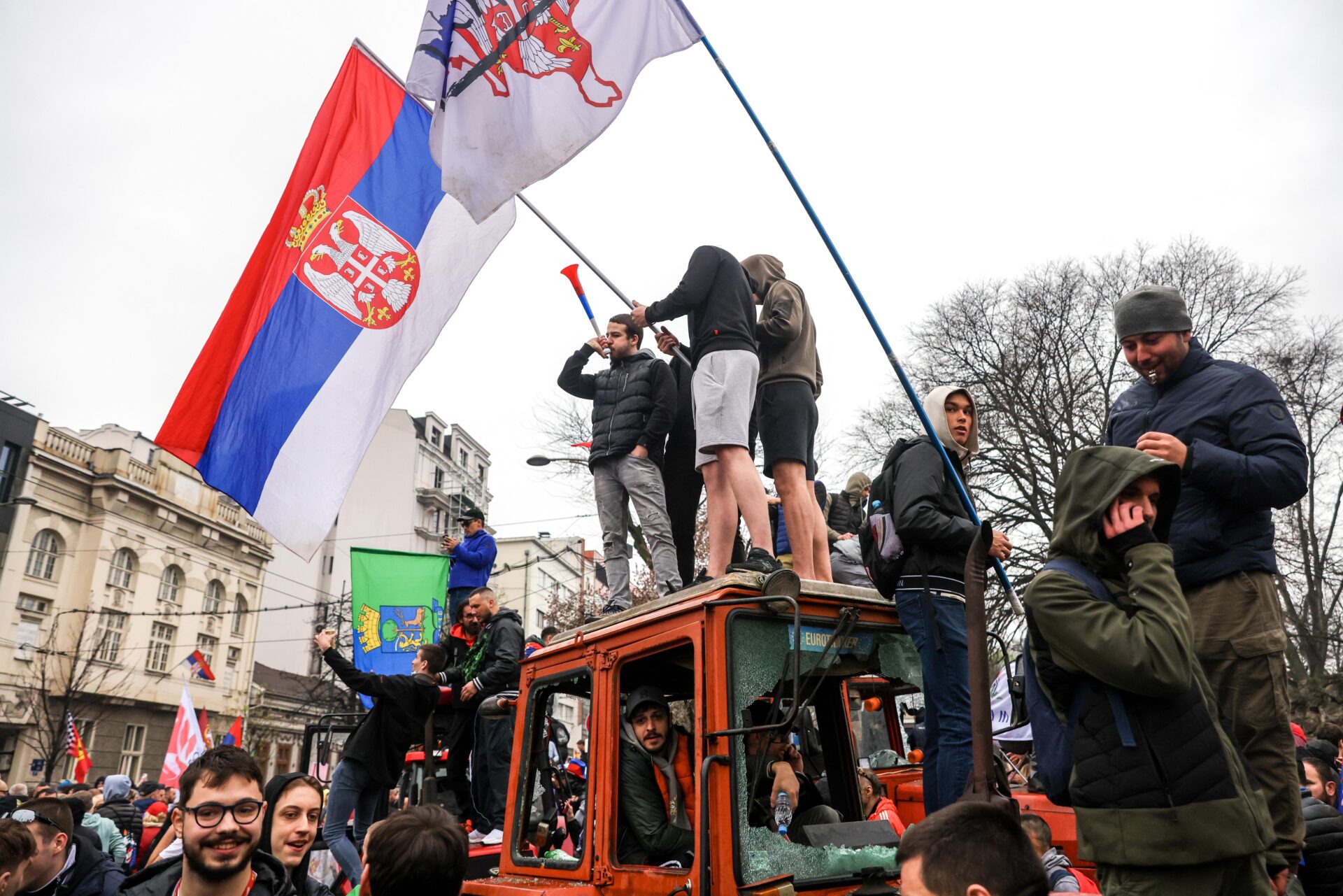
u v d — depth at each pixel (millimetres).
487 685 6875
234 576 42719
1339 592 24266
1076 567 2688
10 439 31906
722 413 5047
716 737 3396
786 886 3316
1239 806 2344
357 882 6125
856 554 7742
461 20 5730
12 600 31688
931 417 4301
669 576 6102
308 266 6234
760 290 5723
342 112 6520
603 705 4062
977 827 1865
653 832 3904
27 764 31375
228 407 5918
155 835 10141
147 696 36375
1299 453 3252
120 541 35812
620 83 5383
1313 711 17797
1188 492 3354
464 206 5484
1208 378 3525
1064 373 25750
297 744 48188
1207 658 3283
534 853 4535
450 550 9859
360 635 9359
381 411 6137
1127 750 2424
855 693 5332
